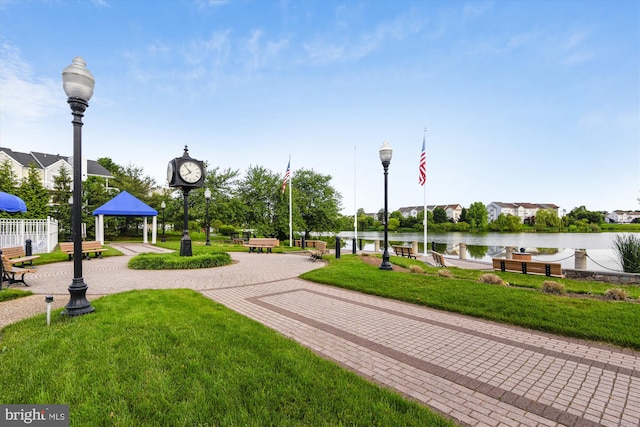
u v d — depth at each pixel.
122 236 37.34
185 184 12.99
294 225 30.83
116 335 4.47
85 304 5.50
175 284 9.04
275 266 12.89
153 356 3.85
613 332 5.06
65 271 11.09
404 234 68.19
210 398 3.00
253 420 2.67
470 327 5.65
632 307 6.10
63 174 29.78
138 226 40.78
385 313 6.45
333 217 33.62
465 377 3.79
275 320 5.91
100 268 11.95
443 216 86.19
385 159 11.20
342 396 3.10
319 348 4.61
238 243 25.77
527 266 11.32
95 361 3.66
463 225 78.44
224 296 7.73
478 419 2.97
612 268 15.03
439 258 13.36
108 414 2.73
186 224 13.27
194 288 8.59
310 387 3.26
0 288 7.82
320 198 34.19
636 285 9.77
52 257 14.20
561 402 3.27
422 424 2.73
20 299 7.08
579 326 5.37
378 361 4.20
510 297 6.95
